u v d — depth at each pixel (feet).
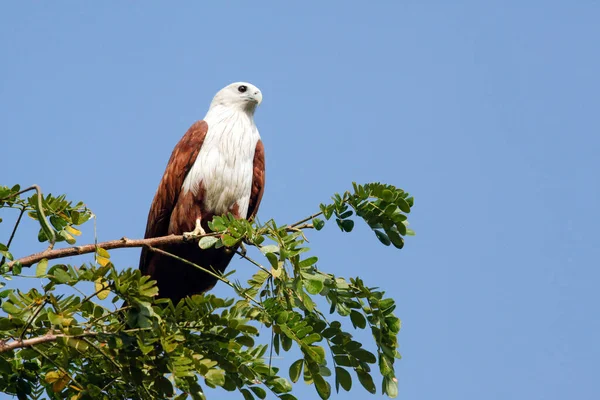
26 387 33.65
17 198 33.99
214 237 36.14
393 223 37.73
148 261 49.29
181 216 48.49
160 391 31.04
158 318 30.07
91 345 29.96
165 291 48.34
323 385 33.45
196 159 49.32
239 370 32.37
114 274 29.17
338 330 35.22
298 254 32.91
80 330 29.35
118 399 32.76
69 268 29.32
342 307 36.09
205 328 31.63
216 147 49.55
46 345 31.99
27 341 29.17
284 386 32.78
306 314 36.32
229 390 32.60
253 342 31.76
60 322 28.91
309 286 32.65
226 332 31.53
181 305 31.55
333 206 37.88
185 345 31.63
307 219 38.06
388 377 35.45
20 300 29.66
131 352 30.86
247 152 50.34
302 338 32.78
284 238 33.73
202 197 48.70
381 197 37.40
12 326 29.40
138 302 29.68
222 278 34.50
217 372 29.66
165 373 30.96
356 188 37.68
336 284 36.27
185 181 49.01
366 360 34.86
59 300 29.89
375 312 35.99
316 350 32.68
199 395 30.07
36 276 29.58
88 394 31.71
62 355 30.60
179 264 47.37
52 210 34.68
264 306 33.53
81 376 32.45
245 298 34.27
